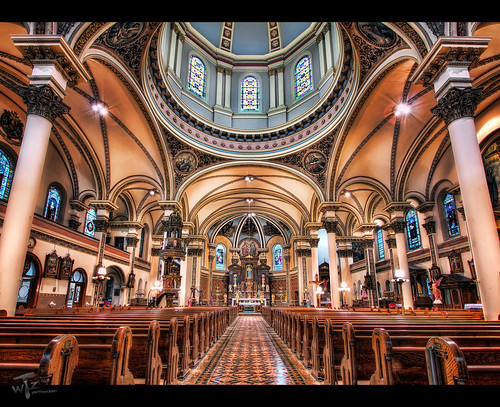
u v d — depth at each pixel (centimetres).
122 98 1373
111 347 265
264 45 2419
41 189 1503
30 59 790
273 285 3566
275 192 2386
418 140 1555
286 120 2122
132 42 1170
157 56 1427
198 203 2294
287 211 2802
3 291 686
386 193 1775
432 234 1756
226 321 1403
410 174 1805
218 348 805
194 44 2172
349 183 1833
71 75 855
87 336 339
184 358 517
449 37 764
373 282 2191
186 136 1789
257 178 2205
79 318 617
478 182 742
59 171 1641
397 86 1303
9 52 999
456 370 195
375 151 1686
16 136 1366
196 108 2019
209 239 3397
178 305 2041
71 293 1630
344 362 376
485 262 702
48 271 1397
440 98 831
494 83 1169
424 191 1797
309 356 588
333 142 1730
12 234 718
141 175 1820
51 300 1430
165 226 1714
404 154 1655
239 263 3638
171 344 439
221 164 1928
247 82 2353
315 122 1833
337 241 2680
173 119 1717
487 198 733
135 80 1308
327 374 449
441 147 1602
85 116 1462
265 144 1983
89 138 1582
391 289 2352
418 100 1348
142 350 374
